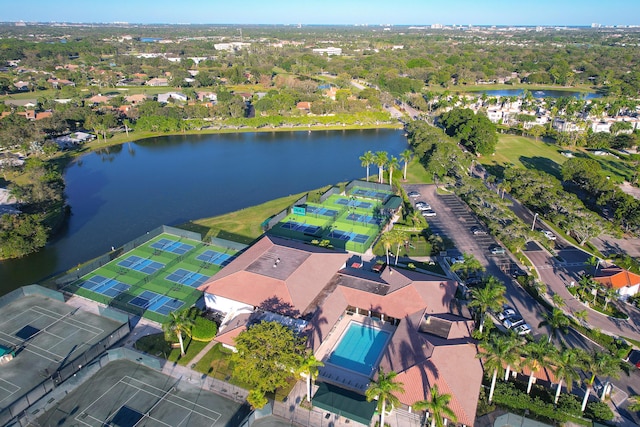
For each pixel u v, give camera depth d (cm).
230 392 7138
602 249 11638
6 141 19425
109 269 10775
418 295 8606
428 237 12244
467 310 8800
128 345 8212
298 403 6912
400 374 6862
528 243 11925
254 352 6788
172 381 7344
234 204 15288
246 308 8706
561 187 13975
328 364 7700
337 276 9594
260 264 9344
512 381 7244
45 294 9769
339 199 15125
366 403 6569
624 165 18475
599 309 9069
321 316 8238
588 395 6712
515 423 6391
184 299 9562
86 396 7000
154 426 6450
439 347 7125
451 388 6569
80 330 8662
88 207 15175
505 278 10212
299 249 9950
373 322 8819
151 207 15112
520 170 14950
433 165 16488
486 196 13038
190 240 12256
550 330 8156
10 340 8350
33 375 7525
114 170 19200
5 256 11606
